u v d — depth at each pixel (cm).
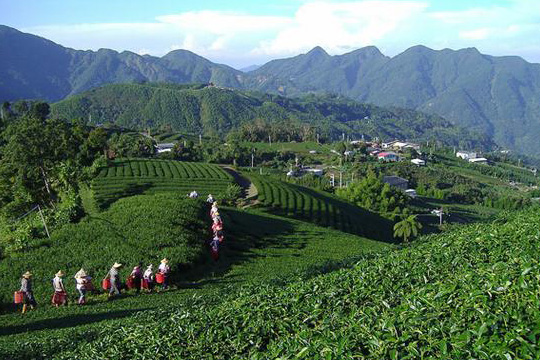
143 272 3012
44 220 4219
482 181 18962
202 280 3133
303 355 873
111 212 4194
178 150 13938
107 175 6388
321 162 18238
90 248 3353
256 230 4497
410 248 1962
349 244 4381
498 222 2509
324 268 2130
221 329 1178
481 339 749
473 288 966
